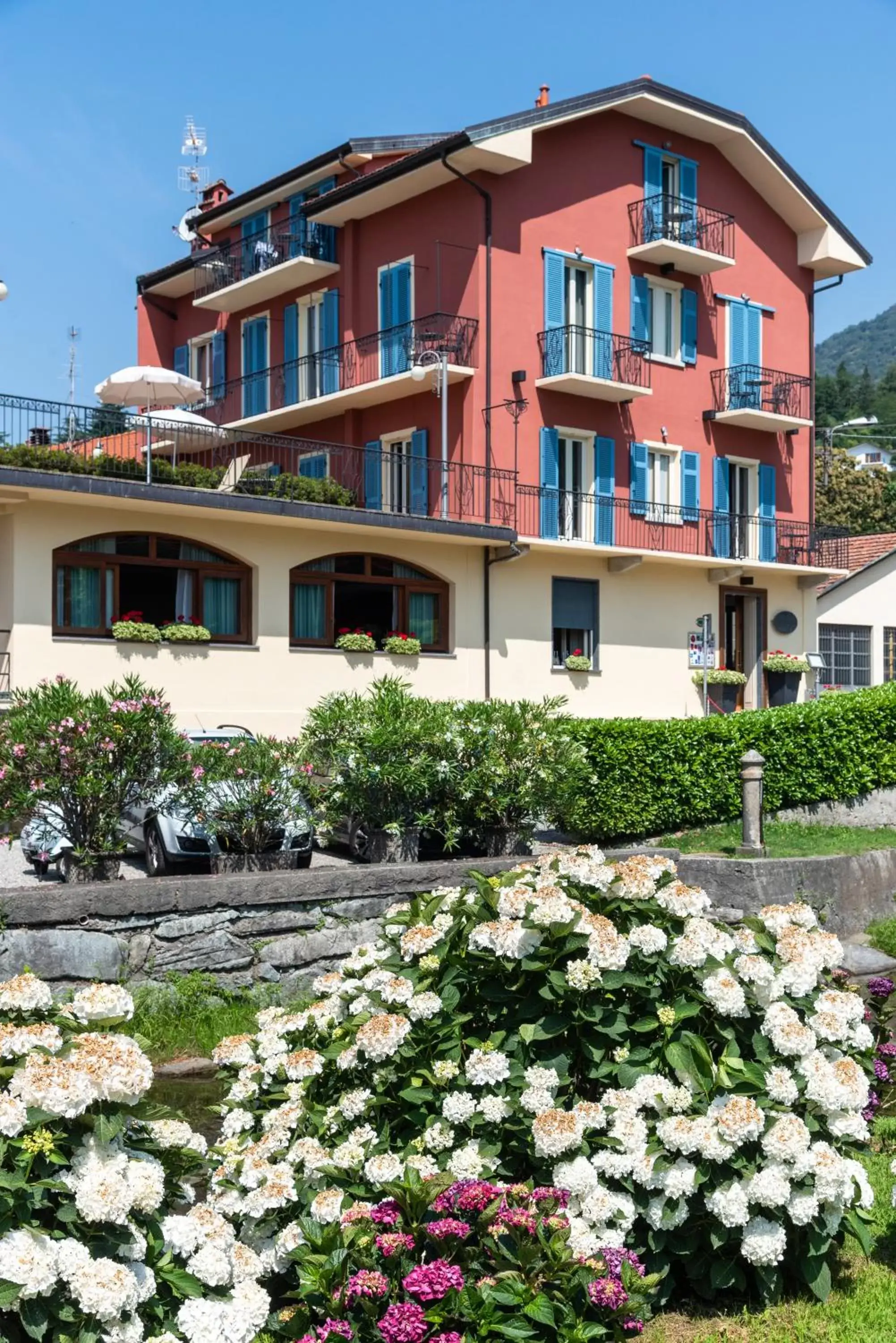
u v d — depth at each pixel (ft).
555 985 16.39
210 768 36.45
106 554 57.52
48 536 55.11
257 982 33.53
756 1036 16.66
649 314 85.51
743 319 91.35
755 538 91.30
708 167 89.51
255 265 93.25
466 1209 14.43
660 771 52.70
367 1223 14.47
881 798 59.16
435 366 72.54
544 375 78.48
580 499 80.07
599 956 16.48
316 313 90.43
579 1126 15.51
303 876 34.50
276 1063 18.15
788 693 91.20
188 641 59.36
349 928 35.24
